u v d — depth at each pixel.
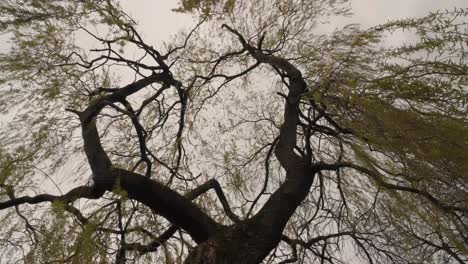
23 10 4.36
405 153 3.40
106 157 3.68
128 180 3.53
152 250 3.62
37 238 3.62
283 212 3.60
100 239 3.28
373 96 3.59
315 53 4.49
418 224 4.00
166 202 3.59
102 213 3.49
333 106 3.95
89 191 3.48
